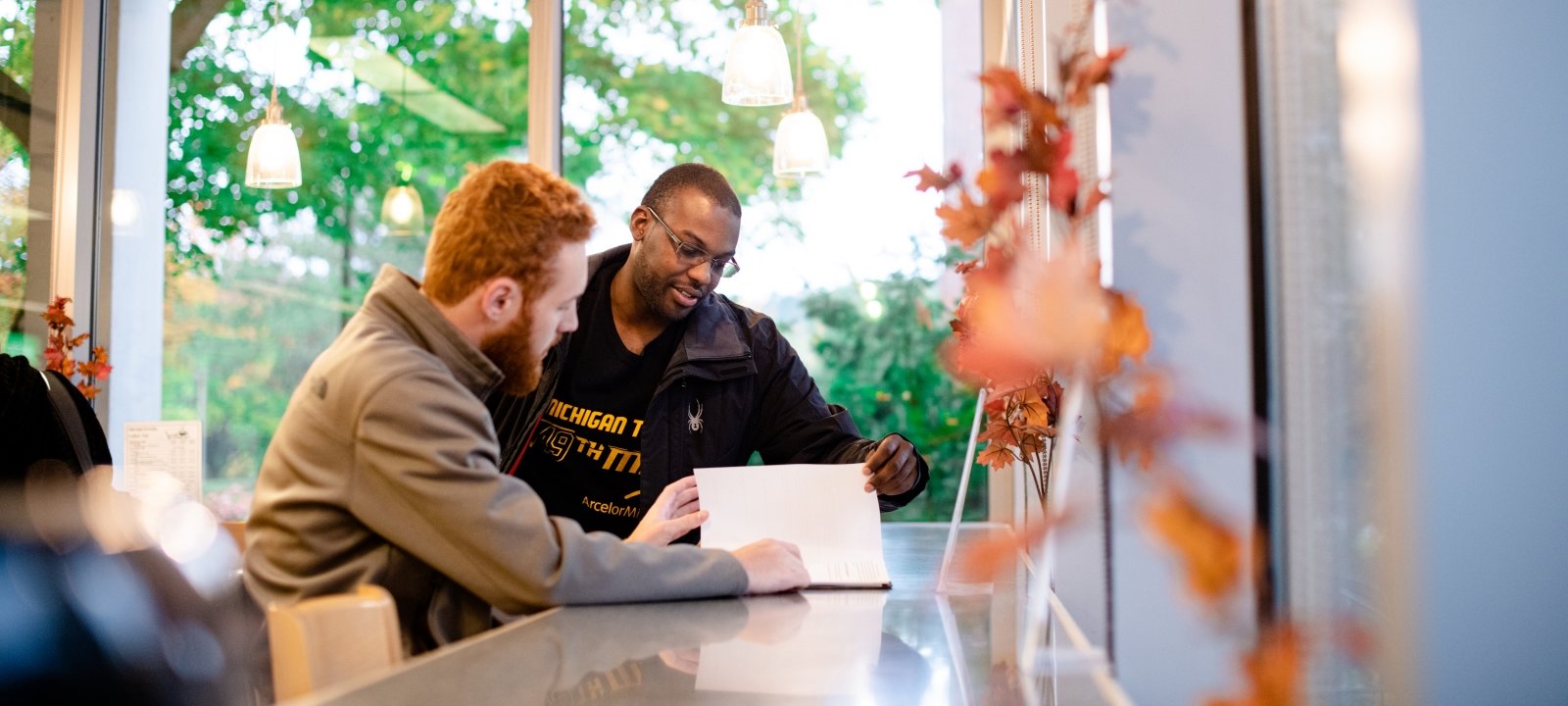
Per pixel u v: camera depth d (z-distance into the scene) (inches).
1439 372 25.4
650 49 144.3
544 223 61.5
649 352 91.0
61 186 150.9
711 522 69.4
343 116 149.3
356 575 56.1
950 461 135.1
